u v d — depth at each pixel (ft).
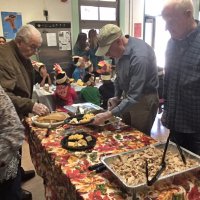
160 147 4.42
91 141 4.96
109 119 5.89
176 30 4.53
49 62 15.25
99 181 3.68
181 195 3.49
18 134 3.98
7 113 3.86
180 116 5.07
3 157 3.92
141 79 5.30
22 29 6.21
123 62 5.64
